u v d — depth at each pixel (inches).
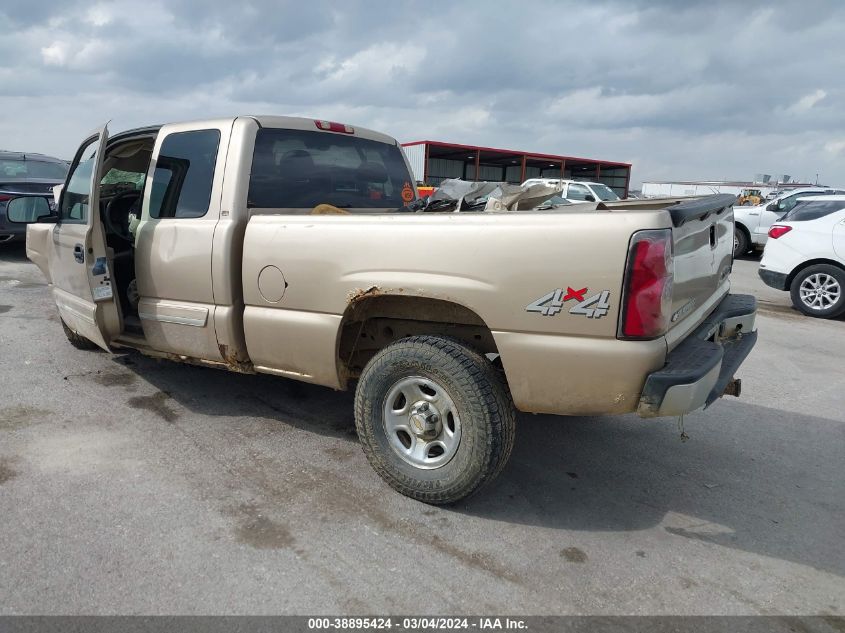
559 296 107.7
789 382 219.9
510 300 111.4
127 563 105.8
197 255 149.1
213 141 154.2
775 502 134.7
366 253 125.3
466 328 130.1
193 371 205.3
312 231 132.3
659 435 168.7
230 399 182.1
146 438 154.9
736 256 616.1
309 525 119.1
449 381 119.0
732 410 189.8
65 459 142.4
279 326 138.5
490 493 134.2
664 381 104.0
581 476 143.9
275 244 137.1
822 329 312.2
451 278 116.3
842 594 104.4
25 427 159.0
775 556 114.8
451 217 117.8
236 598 98.3
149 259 161.0
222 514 121.7
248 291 142.7
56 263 199.9
